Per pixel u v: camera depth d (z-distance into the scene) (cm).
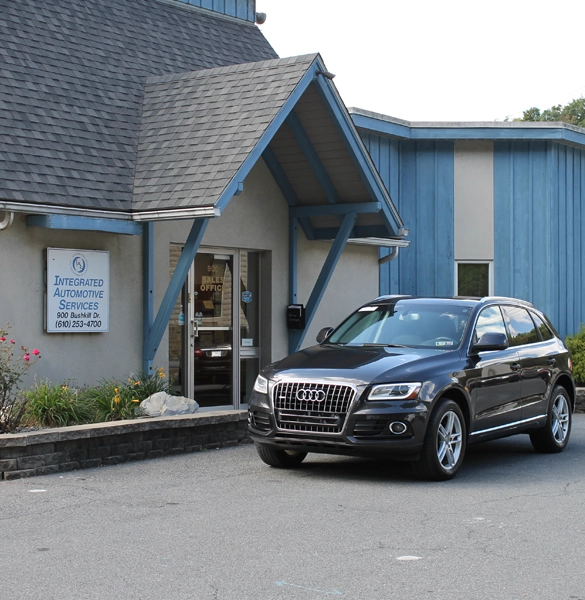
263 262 1500
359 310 1083
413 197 1938
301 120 1347
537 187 1956
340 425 879
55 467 925
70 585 546
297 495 822
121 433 984
